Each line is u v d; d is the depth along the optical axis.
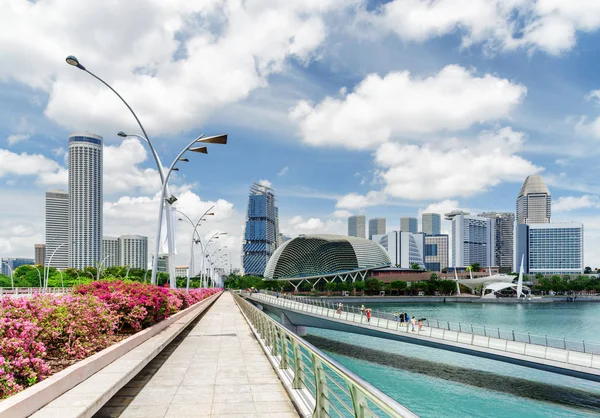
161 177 23.81
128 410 7.98
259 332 18.66
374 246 194.00
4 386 6.26
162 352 14.88
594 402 25.80
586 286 164.50
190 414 7.75
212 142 24.05
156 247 22.73
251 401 8.59
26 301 9.05
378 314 44.28
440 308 112.62
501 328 65.44
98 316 11.09
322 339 53.31
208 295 62.25
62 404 6.31
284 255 193.00
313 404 7.69
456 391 28.11
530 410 24.47
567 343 28.86
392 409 3.48
